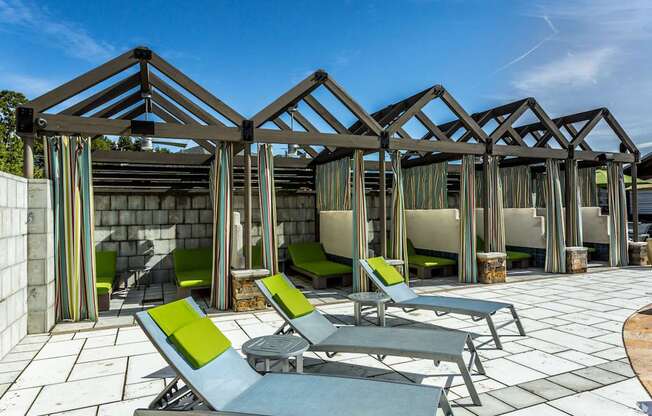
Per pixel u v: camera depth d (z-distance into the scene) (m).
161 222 9.59
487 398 3.45
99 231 9.16
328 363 4.30
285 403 2.67
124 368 4.20
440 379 3.86
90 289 6.03
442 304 5.15
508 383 3.75
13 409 3.33
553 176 9.99
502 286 8.40
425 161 10.71
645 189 15.62
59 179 5.93
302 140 7.10
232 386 2.93
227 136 6.55
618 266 10.92
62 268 5.91
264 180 7.05
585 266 10.06
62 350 4.75
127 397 3.54
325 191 10.45
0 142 21.23
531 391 3.58
